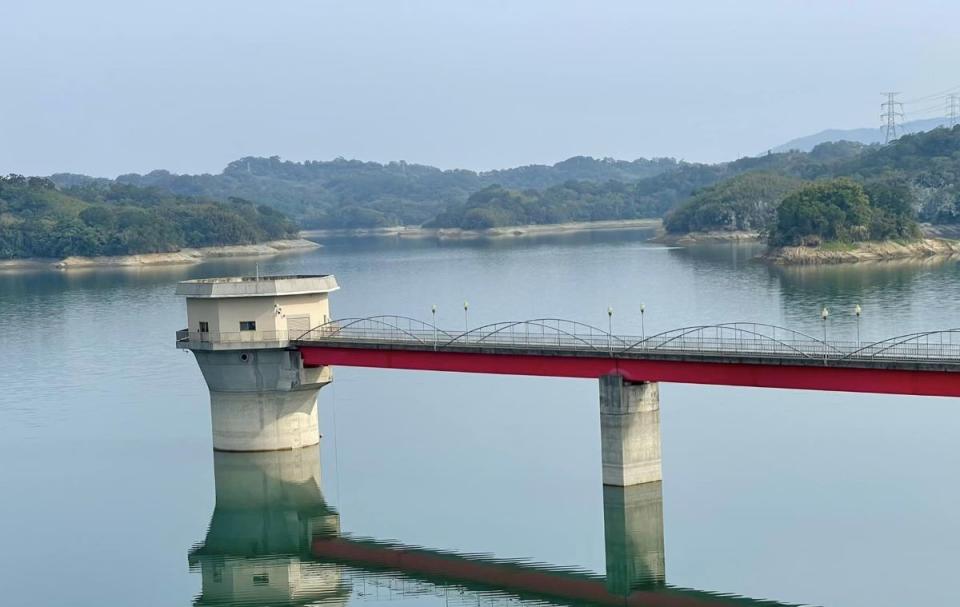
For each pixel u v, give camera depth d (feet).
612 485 337.31
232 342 388.57
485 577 300.40
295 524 342.85
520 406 477.36
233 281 391.45
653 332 653.30
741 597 275.59
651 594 284.41
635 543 313.12
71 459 415.44
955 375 288.10
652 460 339.77
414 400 495.00
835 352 311.47
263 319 390.21
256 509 357.20
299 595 293.02
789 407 456.45
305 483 375.66
